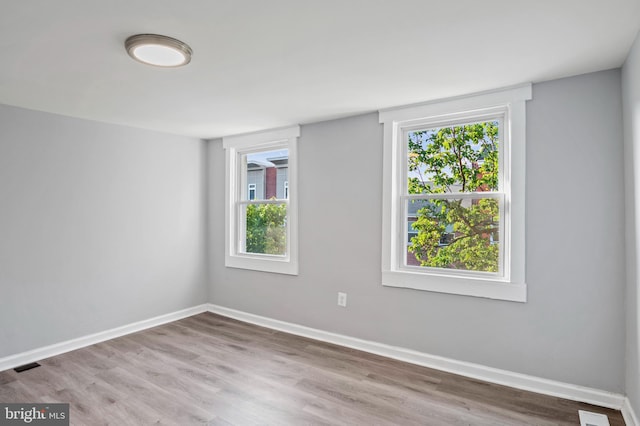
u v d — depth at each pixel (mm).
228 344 3451
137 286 3844
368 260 3273
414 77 2418
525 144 2547
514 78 2438
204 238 4523
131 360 3080
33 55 2031
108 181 3600
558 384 2469
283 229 3955
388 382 2691
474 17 1664
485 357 2732
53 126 3219
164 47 1866
